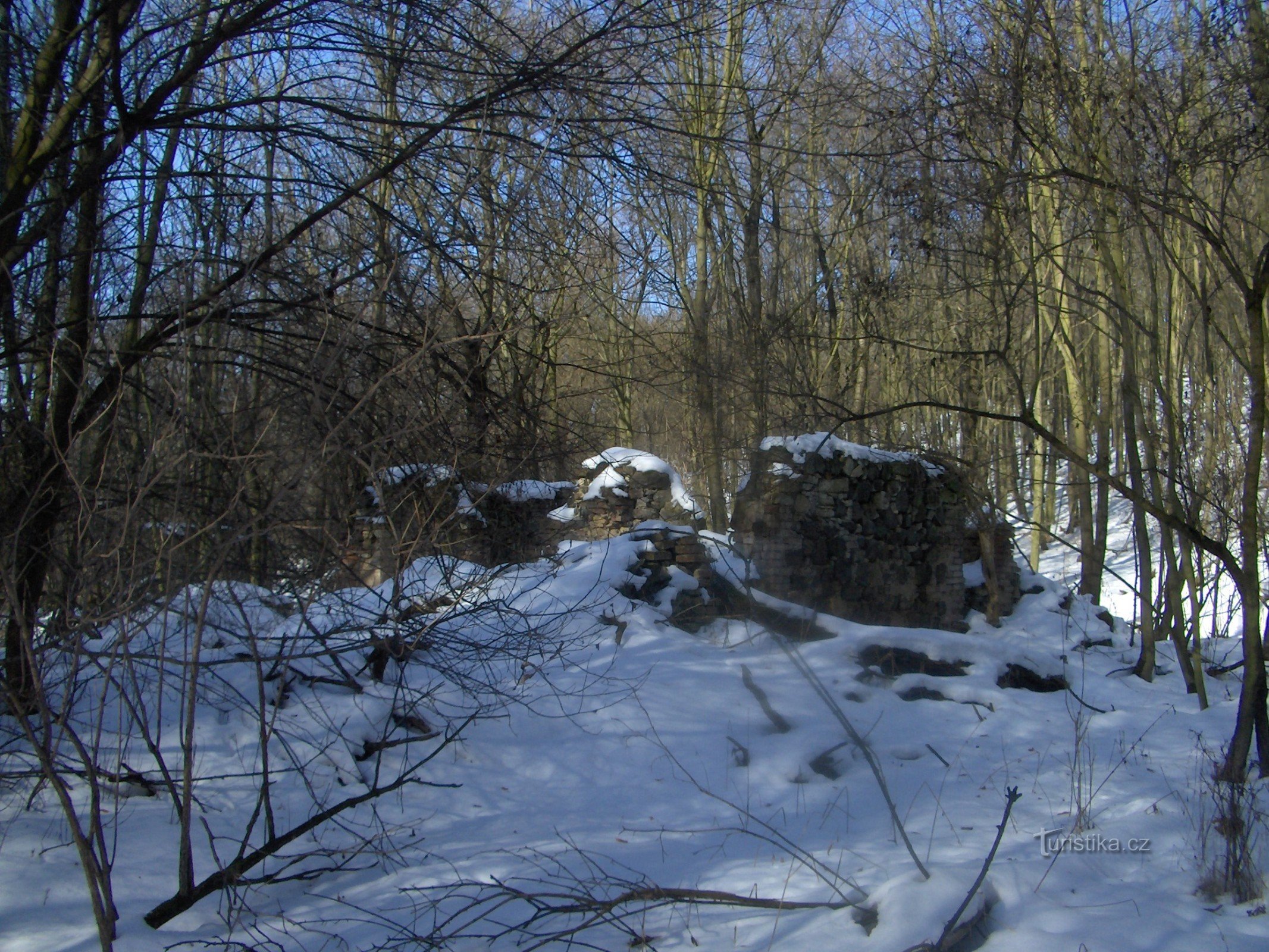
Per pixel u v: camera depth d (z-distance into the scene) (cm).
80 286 590
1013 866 455
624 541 944
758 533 976
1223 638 1406
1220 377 1382
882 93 930
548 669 749
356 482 552
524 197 627
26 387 564
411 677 688
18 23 594
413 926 413
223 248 637
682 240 1381
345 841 505
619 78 651
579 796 599
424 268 634
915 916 390
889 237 927
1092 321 974
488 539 746
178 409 415
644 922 411
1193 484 873
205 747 571
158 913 403
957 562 1136
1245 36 711
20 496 505
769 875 468
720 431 1088
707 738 668
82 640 397
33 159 554
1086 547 1597
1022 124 770
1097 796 599
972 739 725
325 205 642
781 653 812
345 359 535
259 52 620
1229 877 451
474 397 618
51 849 456
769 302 1372
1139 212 681
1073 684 917
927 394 1497
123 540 384
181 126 591
